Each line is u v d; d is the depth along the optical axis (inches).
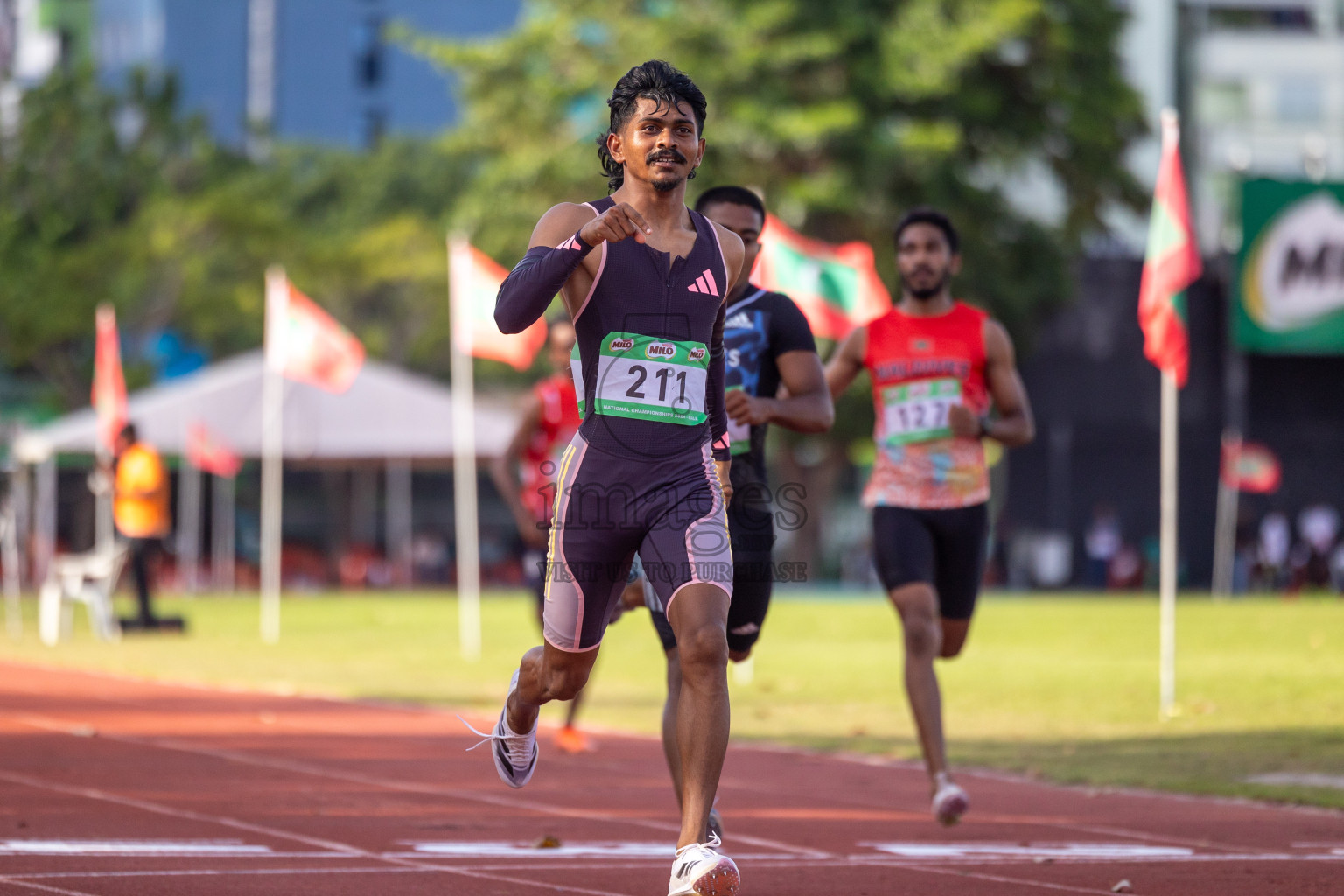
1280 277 3102.9
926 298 628.1
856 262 1391.5
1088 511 3196.4
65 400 3811.5
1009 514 3201.3
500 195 3053.6
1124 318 3198.8
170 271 3671.3
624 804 584.7
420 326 4402.1
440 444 2551.7
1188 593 3034.0
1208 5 4680.1
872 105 2842.0
